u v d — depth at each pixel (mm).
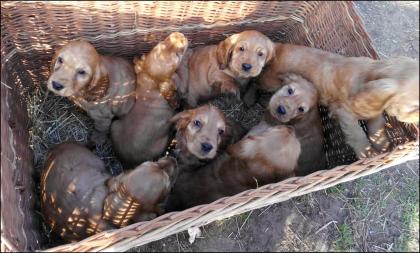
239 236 1562
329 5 1501
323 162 1525
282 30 1635
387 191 1708
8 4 1210
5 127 1178
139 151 1384
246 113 1681
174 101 1449
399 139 1369
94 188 1259
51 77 1248
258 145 1302
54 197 1258
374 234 1646
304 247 1588
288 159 1292
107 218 1229
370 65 1388
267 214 1601
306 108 1444
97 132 1495
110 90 1369
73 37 1378
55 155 1297
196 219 1173
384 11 2107
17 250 1043
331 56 1477
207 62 1534
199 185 1363
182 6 1389
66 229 1259
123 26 1398
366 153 1441
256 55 1457
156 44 1504
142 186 1198
